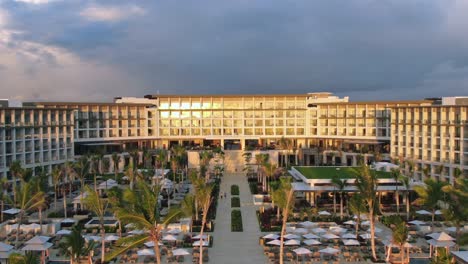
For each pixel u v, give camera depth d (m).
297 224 66.38
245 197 92.31
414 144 104.62
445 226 66.38
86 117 132.62
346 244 55.53
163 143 149.50
